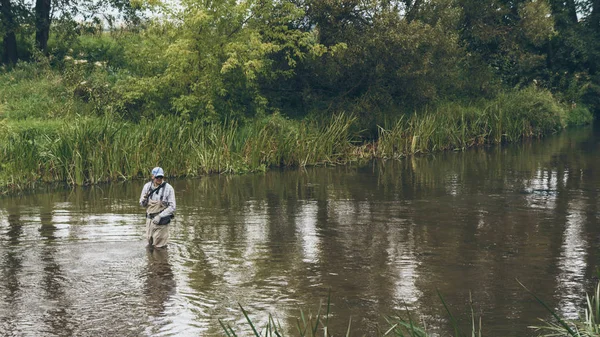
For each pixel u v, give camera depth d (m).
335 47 28.53
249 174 22.66
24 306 8.79
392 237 12.94
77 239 12.51
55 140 20.30
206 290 9.50
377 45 29.00
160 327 8.05
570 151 29.61
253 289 9.56
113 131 21.55
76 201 16.81
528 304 8.97
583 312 8.62
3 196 17.66
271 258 11.28
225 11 26.80
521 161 26.06
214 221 14.41
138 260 11.07
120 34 34.50
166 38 27.58
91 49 33.38
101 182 20.25
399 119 31.16
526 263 11.05
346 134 27.02
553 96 44.09
